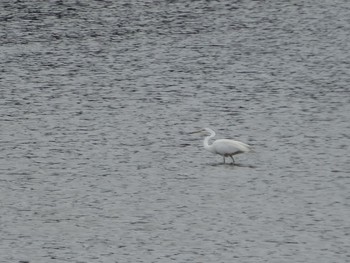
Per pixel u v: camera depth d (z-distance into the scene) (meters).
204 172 56.62
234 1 112.06
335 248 46.59
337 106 71.12
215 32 97.25
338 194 53.12
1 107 70.56
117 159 59.06
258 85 77.19
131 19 102.88
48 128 65.44
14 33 96.25
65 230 48.62
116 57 87.00
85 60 85.81
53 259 45.59
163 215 50.31
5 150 60.66
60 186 54.41
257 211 50.78
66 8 107.75
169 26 99.88
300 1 112.12
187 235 47.97
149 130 65.19
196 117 68.38
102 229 48.72
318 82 78.19
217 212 50.69
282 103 71.81
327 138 63.28
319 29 98.94
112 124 66.50
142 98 73.25
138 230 48.56
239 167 57.47
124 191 53.62
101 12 106.00
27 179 55.53
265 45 91.94
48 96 73.69
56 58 86.38
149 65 84.06
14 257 45.75
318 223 49.28
